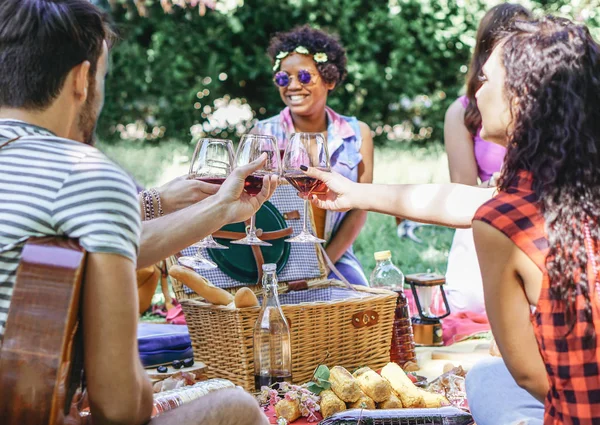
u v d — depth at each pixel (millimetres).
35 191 1400
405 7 9617
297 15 9453
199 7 9234
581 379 1453
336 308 2586
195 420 1528
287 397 2295
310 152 2359
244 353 2449
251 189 2152
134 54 9609
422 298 3201
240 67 9602
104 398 1396
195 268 2580
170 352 2637
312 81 3721
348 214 3578
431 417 2139
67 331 1346
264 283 2463
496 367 2031
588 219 1464
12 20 1478
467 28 9602
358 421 2137
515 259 1503
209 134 9906
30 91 1487
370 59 9719
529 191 1526
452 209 2227
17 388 1345
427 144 10086
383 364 2756
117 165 1460
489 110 1681
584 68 1533
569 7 8883
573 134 1493
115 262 1365
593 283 1445
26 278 1353
